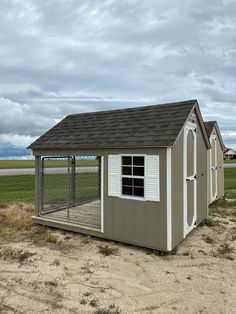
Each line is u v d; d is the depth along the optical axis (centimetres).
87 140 665
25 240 639
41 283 426
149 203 559
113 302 374
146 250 577
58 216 773
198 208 736
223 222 809
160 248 546
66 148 673
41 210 775
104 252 563
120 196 598
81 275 457
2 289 407
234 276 461
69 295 392
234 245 617
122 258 535
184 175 616
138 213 573
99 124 732
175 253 559
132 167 588
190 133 664
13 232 695
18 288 411
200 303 374
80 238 654
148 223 561
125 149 589
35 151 751
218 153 1202
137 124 646
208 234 695
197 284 431
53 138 751
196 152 715
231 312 353
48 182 1664
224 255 556
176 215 569
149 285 426
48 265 496
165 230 539
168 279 447
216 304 372
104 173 627
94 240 641
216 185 1159
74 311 353
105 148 613
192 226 683
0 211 916
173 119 596
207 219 804
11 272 465
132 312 351
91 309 357
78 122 798
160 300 381
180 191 594
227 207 1047
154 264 507
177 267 495
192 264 509
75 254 554
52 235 673
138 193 581
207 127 1115
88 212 830
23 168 3081
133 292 403
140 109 715
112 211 614
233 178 2147
